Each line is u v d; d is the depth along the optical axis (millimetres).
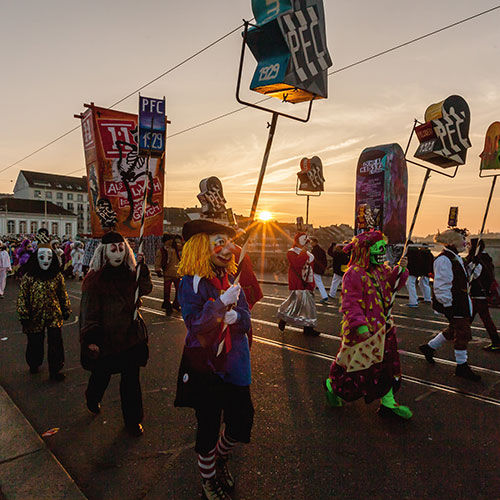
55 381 4426
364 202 13719
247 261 4578
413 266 8523
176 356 5238
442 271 4285
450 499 2354
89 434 3215
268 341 5898
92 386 3402
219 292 2240
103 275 3062
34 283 4457
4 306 9328
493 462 2729
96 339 3029
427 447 2936
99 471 2699
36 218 77250
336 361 3350
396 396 3873
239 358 2293
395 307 8734
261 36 2482
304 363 4895
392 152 13016
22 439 3090
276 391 4023
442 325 6879
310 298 6145
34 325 4477
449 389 4023
